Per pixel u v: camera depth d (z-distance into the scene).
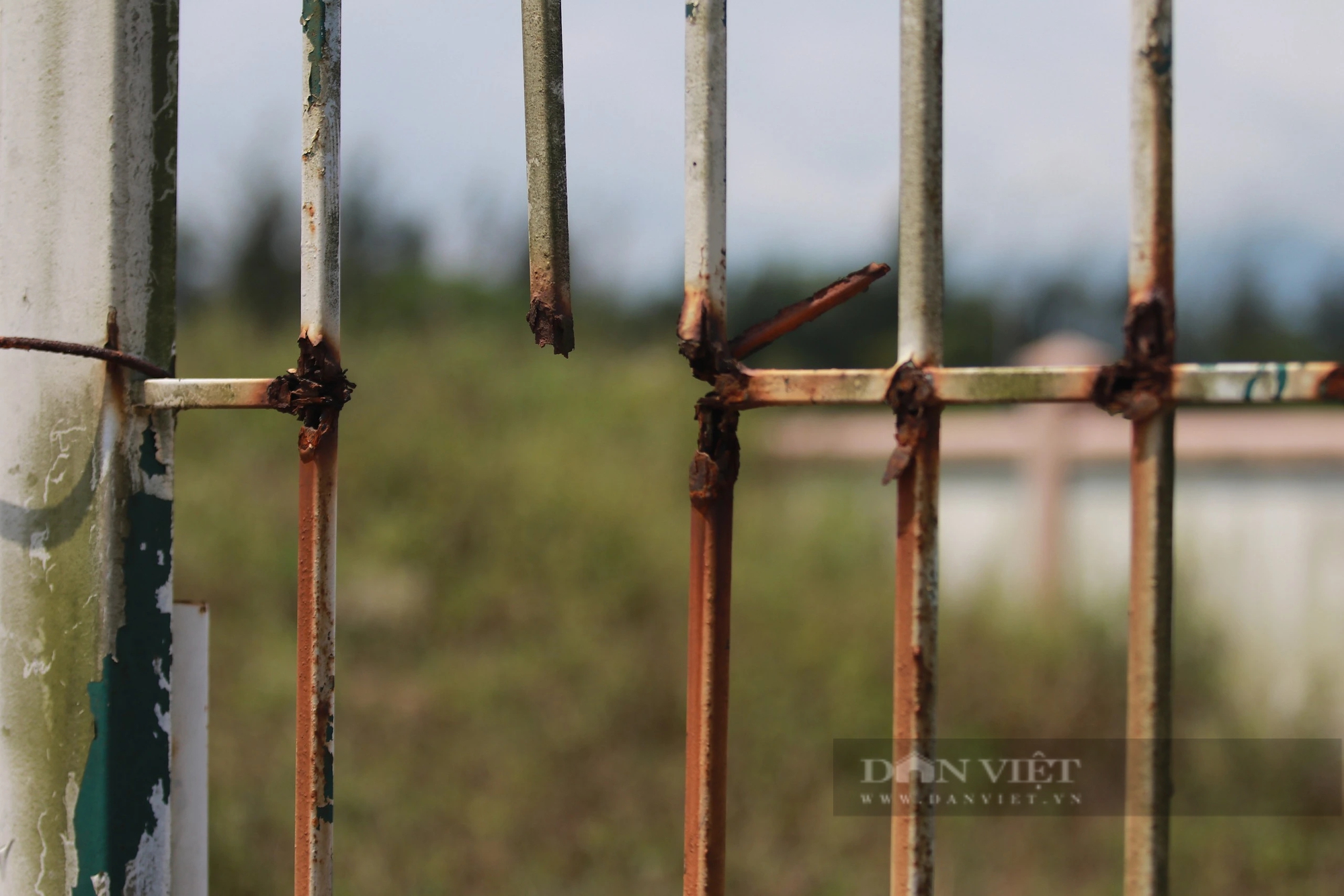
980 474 4.91
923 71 0.68
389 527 4.18
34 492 0.93
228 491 4.46
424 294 7.85
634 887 2.56
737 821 2.78
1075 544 3.78
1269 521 3.81
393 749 3.07
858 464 4.96
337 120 0.84
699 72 0.73
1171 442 0.62
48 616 0.93
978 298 8.41
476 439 4.86
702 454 0.73
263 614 3.79
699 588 0.73
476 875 2.58
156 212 0.94
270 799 2.72
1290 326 9.27
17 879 0.93
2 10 0.96
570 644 3.56
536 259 0.77
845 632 3.48
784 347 8.74
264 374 5.58
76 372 0.92
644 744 3.16
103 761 0.91
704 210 0.73
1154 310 0.62
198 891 0.98
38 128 0.94
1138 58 0.63
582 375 5.76
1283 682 3.09
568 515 4.16
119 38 0.92
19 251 0.95
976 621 3.42
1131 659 0.62
